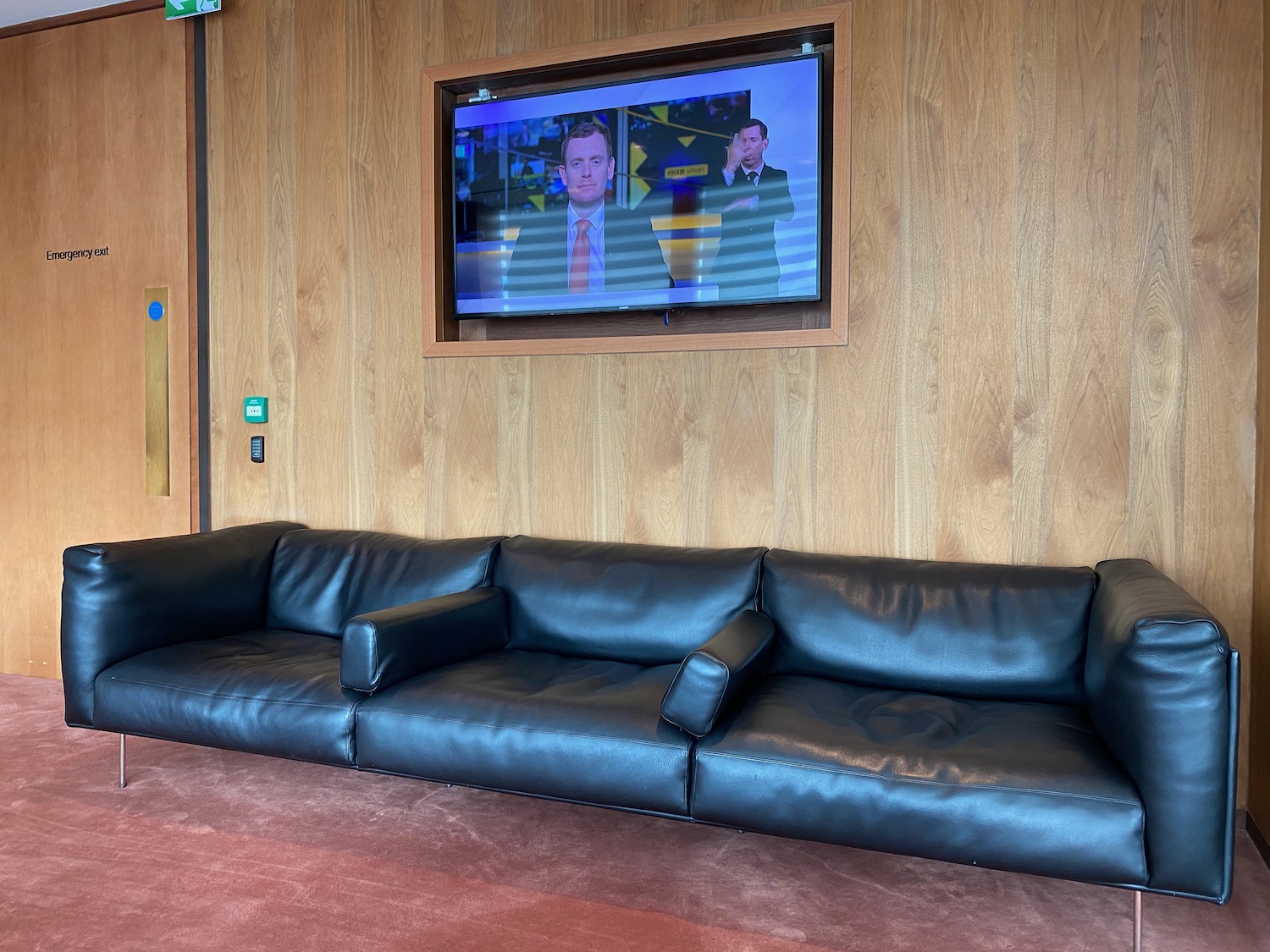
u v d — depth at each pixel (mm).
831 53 2814
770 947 1819
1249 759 2422
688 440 2928
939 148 2650
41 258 3797
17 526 3844
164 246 3598
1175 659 1648
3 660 3922
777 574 2547
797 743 1911
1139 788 1687
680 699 1975
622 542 3010
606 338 3000
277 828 2361
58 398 3791
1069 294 2551
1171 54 2445
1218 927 1904
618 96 2998
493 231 3174
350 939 1828
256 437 3482
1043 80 2553
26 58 3789
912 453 2705
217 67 3494
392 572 2939
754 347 2832
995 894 2041
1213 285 2430
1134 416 2508
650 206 2977
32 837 2299
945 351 2664
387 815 2451
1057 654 2236
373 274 3293
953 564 2482
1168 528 2490
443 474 3232
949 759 1813
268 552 3143
